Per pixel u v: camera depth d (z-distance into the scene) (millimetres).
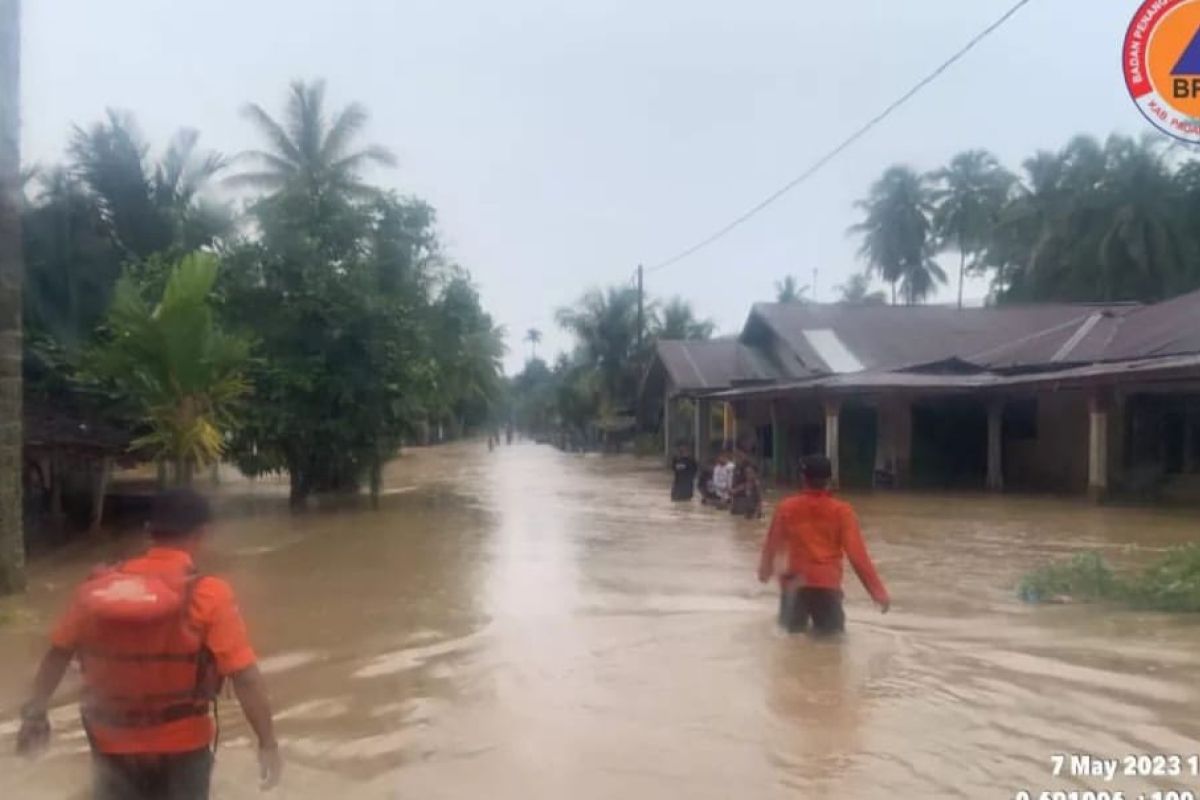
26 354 17812
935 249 60719
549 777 5523
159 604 3980
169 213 24000
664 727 6348
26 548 16562
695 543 16047
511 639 8992
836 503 8844
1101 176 45594
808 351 32719
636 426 55062
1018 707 6625
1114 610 9891
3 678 7902
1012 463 28719
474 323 34219
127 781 4020
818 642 8539
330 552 15461
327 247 24047
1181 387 23203
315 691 7309
